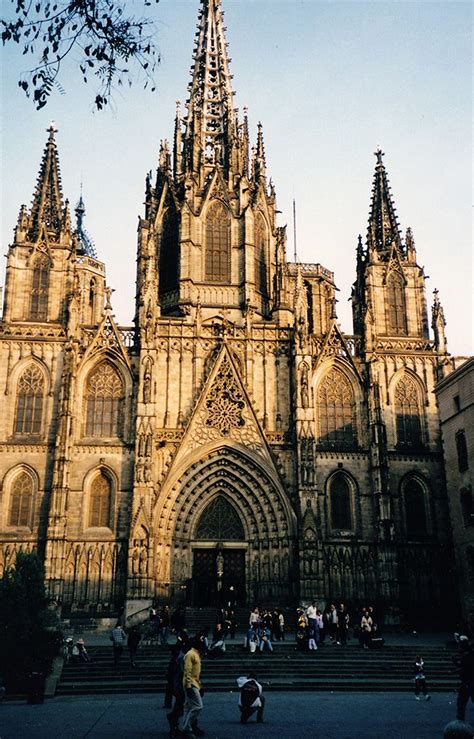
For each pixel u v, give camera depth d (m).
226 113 104.81
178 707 28.53
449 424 81.94
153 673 49.56
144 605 71.94
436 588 80.31
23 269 86.75
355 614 76.75
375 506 81.06
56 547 73.56
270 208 101.50
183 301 90.88
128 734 29.06
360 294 95.12
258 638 55.97
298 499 79.19
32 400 81.75
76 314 85.06
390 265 94.56
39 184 92.94
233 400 82.88
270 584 78.31
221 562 78.50
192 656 27.80
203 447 80.56
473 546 75.81
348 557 79.62
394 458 84.81
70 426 78.81
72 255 88.06
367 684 47.22
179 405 83.19
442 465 85.06
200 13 112.31
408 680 48.91
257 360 86.50
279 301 93.88
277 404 85.12
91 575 75.56
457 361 89.38
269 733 29.56
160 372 84.06
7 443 79.00
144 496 75.62
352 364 87.19
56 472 76.19
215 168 99.12
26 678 44.62
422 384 88.62
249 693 32.78
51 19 23.14
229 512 81.81
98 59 23.64
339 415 85.88
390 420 86.69
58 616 69.19
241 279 94.50
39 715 35.06
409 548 81.38
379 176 100.81
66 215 89.44
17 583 51.88
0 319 84.69
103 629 70.75
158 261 97.00
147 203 100.25
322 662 52.50
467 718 34.28
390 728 30.98
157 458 80.12
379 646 57.34
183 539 79.31
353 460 83.50
